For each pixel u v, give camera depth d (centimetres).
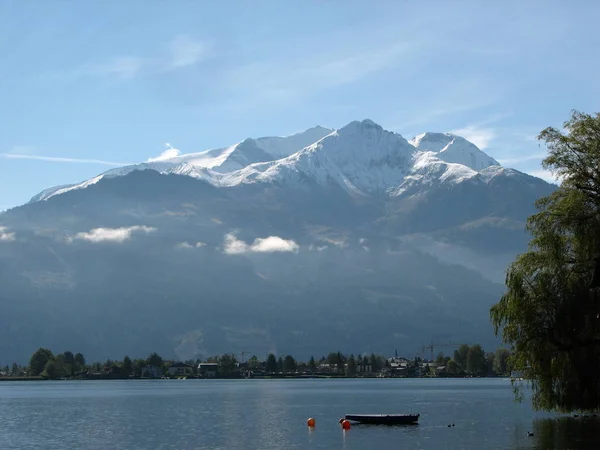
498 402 18438
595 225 6906
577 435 9438
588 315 6869
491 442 9300
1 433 11456
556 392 7181
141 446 9744
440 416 13638
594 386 7025
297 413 15338
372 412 15362
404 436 10356
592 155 6994
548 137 7188
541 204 7319
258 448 9438
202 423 12962
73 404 19288
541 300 7100
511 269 7319
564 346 7000
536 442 8956
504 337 7288
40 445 9944
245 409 16775
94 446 9794
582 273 7069
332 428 11775
